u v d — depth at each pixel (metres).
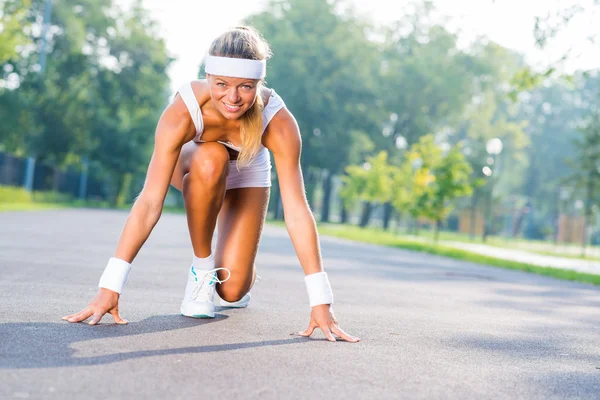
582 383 4.09
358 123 58.59
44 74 47.28
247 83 4.43
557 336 5.99
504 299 9.09
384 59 64.12
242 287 5.70
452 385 3.77
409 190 42.50
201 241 5.33
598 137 43.09
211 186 5.10
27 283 7.00
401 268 13.66
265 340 4.66
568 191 56.06
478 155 64.00
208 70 4.44
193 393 3.25
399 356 4.45
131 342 4.28
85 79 55.03
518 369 4.36
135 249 4.84
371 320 6.07
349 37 59.16
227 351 4.22
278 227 35.78
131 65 56.53
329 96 56.56
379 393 3.49
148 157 59.97
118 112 60.12
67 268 8.70
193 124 4.83
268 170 5.58
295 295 7.53
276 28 59.28
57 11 53.56
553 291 11.06
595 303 9.55
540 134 88.00
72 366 3.59
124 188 62.12
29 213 26.53
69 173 51.72
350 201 47.03
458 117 65.06
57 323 4.72
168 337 4.53
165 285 7.63
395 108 61.47
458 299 8.60
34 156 49.22
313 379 3.67
